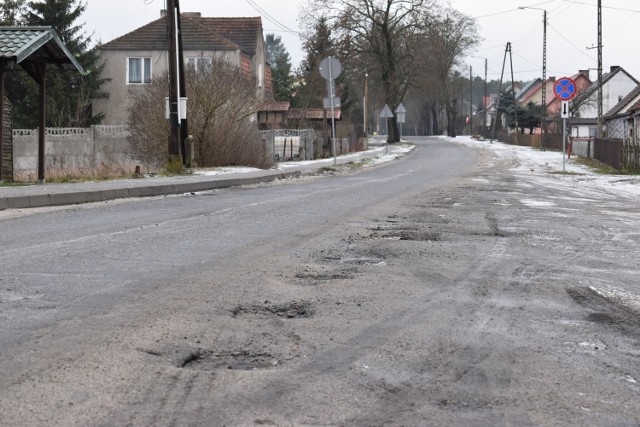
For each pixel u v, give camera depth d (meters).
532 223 11.33
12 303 5.48
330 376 3.96
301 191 17.06
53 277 6.48
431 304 5.77
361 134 66.44
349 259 7.75
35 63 19.06
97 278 6.46
